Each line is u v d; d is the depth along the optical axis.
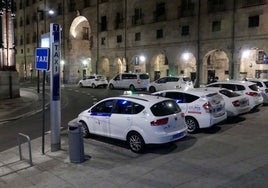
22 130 13.55
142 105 9.63
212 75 37.00
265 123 13.38
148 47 41.84
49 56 9.12
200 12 35.72
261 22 30.67
